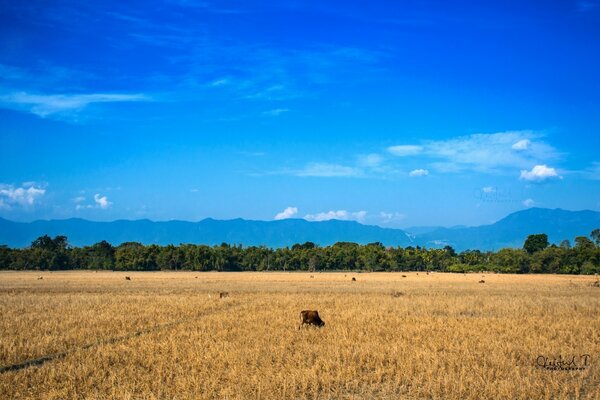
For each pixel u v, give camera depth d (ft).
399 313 104.99
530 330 81.51
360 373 54.80
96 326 84.74
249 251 472.03
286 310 109.91
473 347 67.21
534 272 404.98
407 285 226.58
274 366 57.11
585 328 84.38
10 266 454.40
